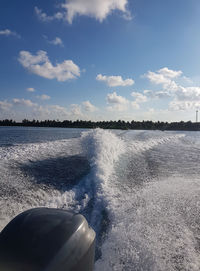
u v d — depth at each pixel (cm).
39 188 345
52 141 930
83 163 518
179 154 776
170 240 211
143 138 1216
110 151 611
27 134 1475
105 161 530
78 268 127
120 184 399
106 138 715
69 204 310
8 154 550
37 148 687
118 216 264
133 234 219
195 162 630
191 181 432
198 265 176
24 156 546
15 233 126
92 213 281
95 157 539
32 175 402
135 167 540
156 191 365
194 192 362
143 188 382
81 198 331
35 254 115
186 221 254
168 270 169
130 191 363
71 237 127
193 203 312
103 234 228
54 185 366
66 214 147
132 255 187
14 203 281
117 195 340
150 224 243
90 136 747
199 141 1336
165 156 723
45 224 133
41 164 486
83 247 132
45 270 110
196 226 244
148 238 212
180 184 410
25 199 299
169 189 378
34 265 111
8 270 112
